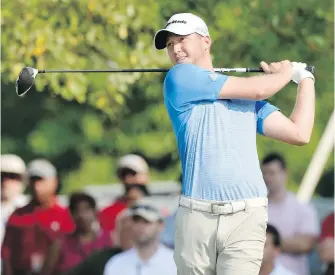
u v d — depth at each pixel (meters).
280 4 33.53
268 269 27.41
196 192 17.55
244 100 17.80
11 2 31.86
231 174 17.41
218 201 17.41
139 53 32.25
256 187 17.48
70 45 32.12
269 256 27.33
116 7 31.91
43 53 31.95
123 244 28.81
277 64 18.06
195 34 18.08
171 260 28.41
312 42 34.00
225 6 33.81
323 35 34.38
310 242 30.31
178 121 17.91
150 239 28.22
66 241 32.53
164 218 31.03
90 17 32.09
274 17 33.47
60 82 34.12
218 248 17.50
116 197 35.72
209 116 17.61
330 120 37.00
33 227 32.66
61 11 32.06
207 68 18.23
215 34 33.56
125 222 28.62
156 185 40.59
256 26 33.69
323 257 30.19
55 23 32.19
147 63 32.28
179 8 33.59
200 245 17.55
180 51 18.09
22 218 32.78
